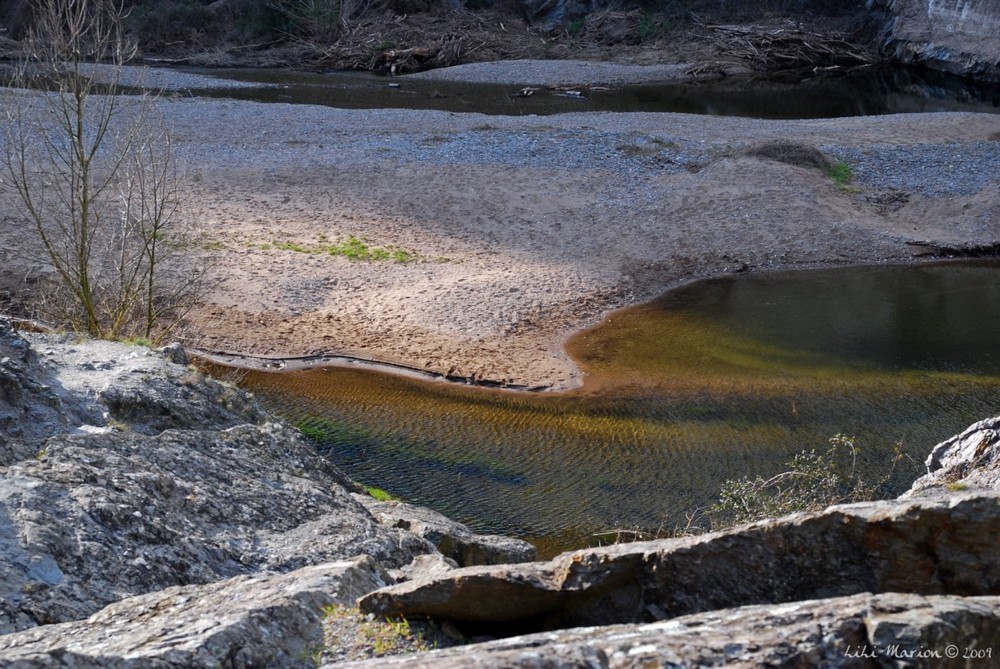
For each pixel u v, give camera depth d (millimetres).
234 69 45344
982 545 4293
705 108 37781
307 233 21438
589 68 46344
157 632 4492
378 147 28000
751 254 22188
